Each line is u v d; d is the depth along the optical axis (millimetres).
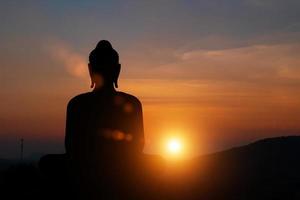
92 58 10406
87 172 9953
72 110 10297
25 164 15562
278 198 19031
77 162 10016
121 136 10219
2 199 13195
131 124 10328
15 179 14273
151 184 9867
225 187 20141
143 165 9914
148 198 9836
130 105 10391
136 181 9859
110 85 10438
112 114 10242
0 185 14172
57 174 9836
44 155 9969
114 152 10133
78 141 10164
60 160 9891
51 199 9797
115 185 9875
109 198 9820
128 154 10188
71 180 9828
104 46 10469
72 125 10250
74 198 9789
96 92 10375
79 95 10445
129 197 9836
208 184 20328
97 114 10203
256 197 19094
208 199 18734
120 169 10000
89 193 9820
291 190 20031
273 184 20719
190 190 19547
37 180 12391
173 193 17859
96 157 10055
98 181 9883
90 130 10164
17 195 12719
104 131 10164
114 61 10391
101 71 10352
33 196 10555
